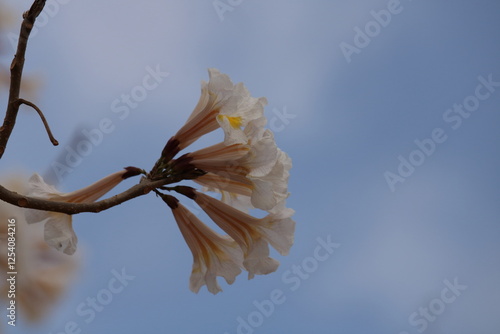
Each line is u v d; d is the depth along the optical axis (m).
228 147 1.07
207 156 1.07
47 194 1.07
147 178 1.08
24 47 0.99
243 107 1.08
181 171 1.07
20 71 0.99
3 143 1.00
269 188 1.07
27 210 1.06
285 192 1.08
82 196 1.08
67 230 1.07
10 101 1.00
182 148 1.08
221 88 1.07
